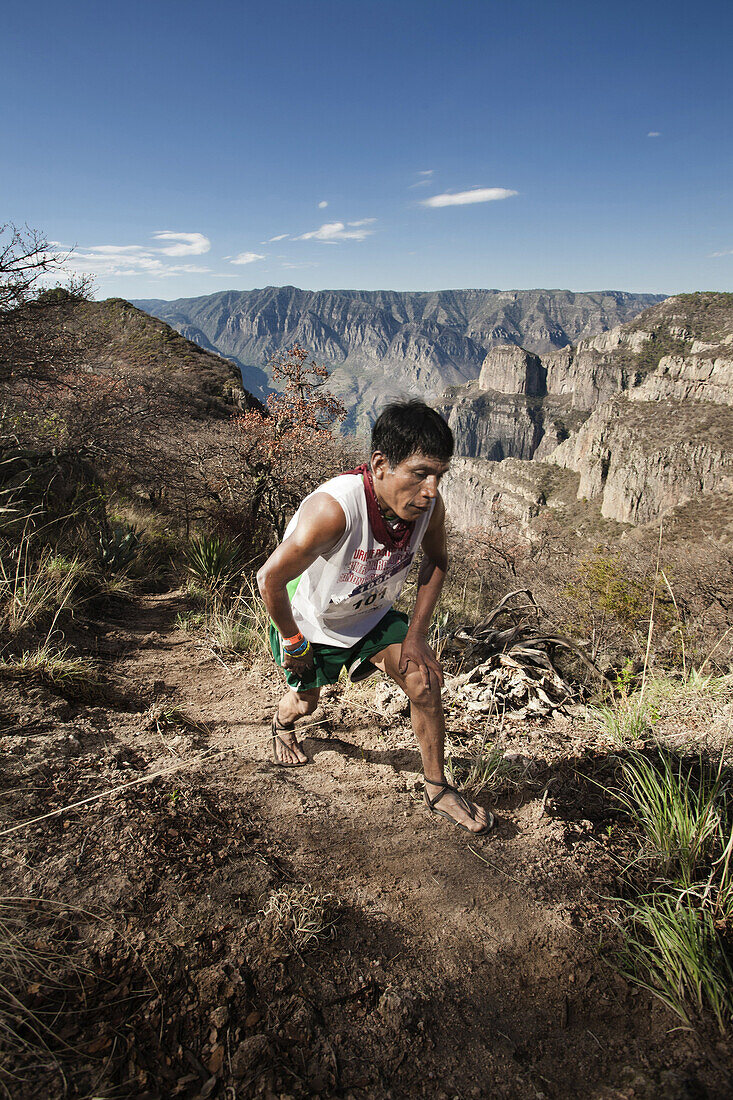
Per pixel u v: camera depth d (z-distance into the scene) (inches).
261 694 138.1
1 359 314.5
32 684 120.5
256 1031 57.4
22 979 57.2
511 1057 60.3
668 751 112.5
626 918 76.0
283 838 84.7
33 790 83.1
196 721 121.6
